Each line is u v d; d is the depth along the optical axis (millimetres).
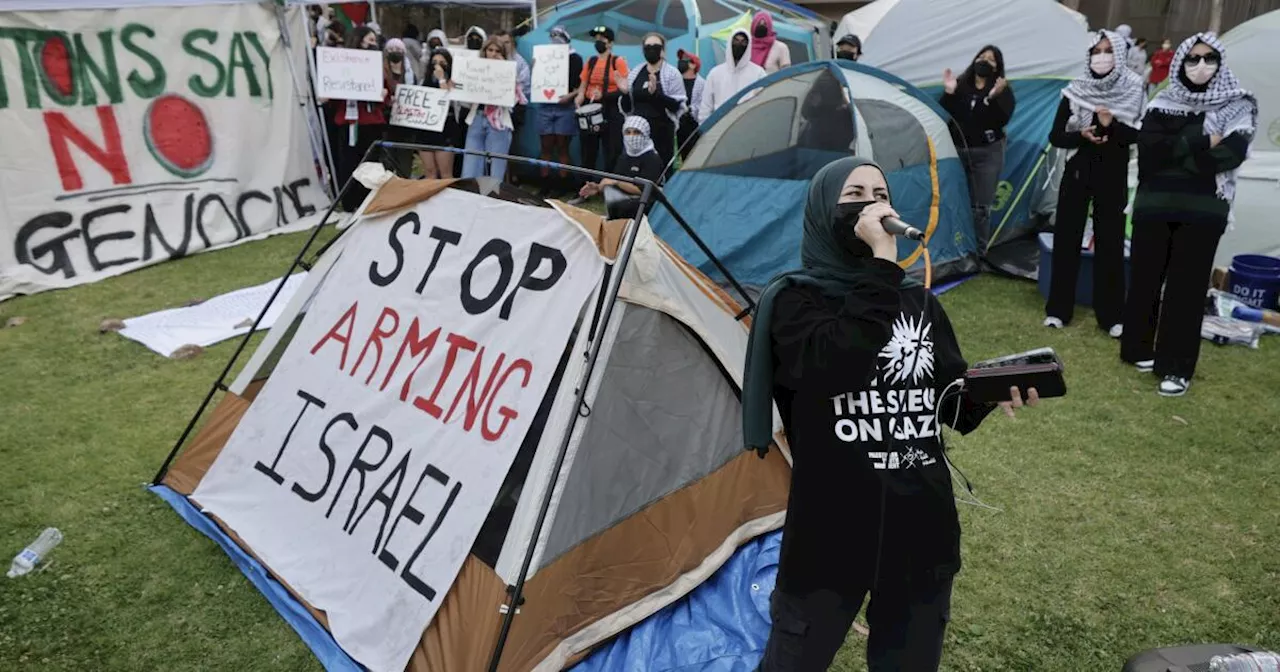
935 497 1847
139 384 4738
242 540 3174
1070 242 5434
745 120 6316
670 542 2943
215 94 7512
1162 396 4602
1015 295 6344
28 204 6414
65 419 4305
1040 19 7957
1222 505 3592
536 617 2527
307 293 3506
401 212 3318
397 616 2643
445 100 8070
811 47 10008
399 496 2822
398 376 3016
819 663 1947
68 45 6570
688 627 2863
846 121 5910
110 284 6527
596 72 8469
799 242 5832
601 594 2730
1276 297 5750
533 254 2861
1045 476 3830
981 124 6703
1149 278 4723
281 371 3357
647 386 2879
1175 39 17344
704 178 6344
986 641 2822
